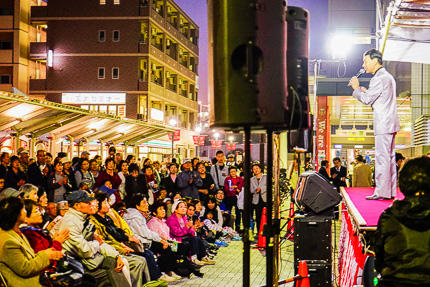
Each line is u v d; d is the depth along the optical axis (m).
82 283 5.47
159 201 8.41
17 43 37.88
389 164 5.77
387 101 5.66
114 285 5.82
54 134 14.79
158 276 7.29
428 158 2.77
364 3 27.02
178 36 47.16
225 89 2.89
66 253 5.70
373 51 5.74
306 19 3.42
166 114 45.22
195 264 8.74
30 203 5.09
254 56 2.91
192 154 50.50
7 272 4.24
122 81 38.72
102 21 38.94
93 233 6.07
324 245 5.38
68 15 39.03
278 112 2.92
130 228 7.53
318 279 5.34
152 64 40.78
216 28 2.94
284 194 10.36
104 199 6.74
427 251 2.59
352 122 39.19
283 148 20.53
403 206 2.67
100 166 12.86
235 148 41.50
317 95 20.45
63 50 39.03
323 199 5.43
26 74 39.00
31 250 4.51
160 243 7.97
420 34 7.07
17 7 37.88
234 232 12.25
